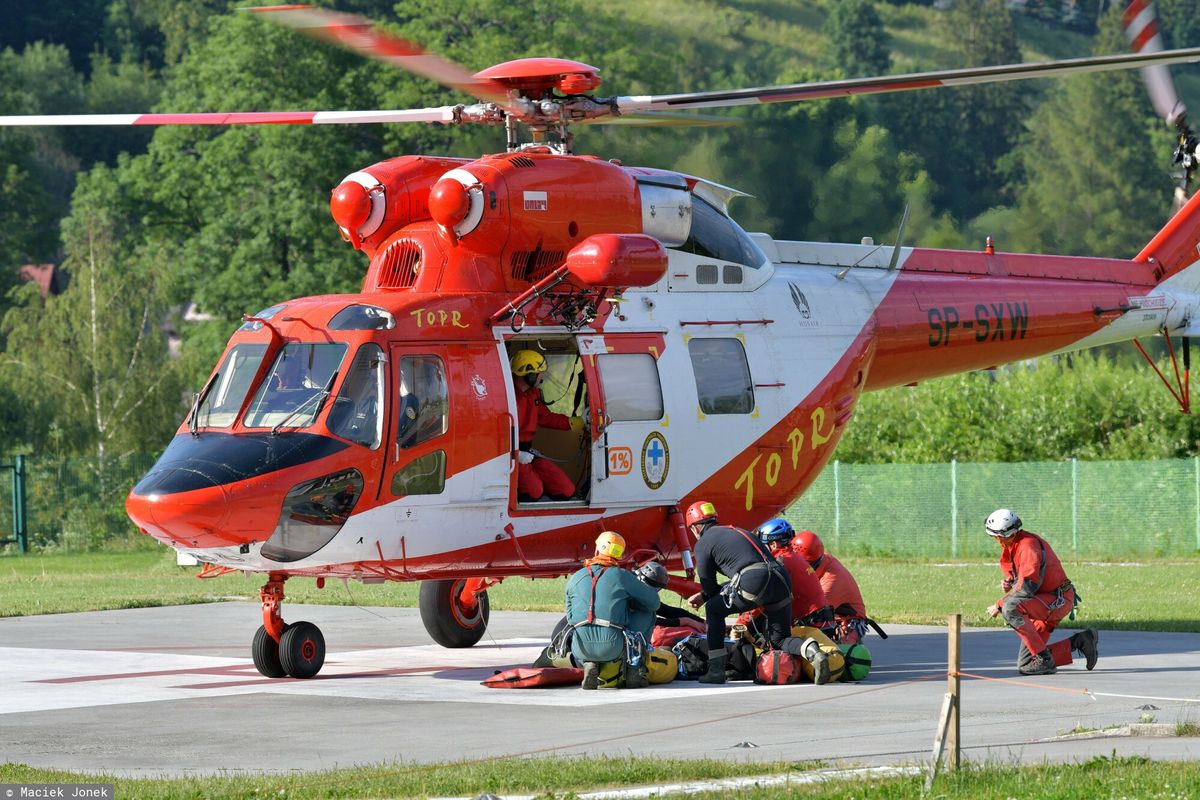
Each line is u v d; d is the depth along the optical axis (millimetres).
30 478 153250
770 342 56781
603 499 52000
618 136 169750
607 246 48562
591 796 28984
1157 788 27953
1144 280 70250
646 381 53188
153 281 185375
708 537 47562
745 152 172250
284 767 33656
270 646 50656
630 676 46250
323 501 46844
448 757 34344
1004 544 49594
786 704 42094
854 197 174125
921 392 137875
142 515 46250
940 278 63719
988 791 28000
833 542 127500
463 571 50875
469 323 49969
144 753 35875
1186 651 54750
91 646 61062
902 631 63125
